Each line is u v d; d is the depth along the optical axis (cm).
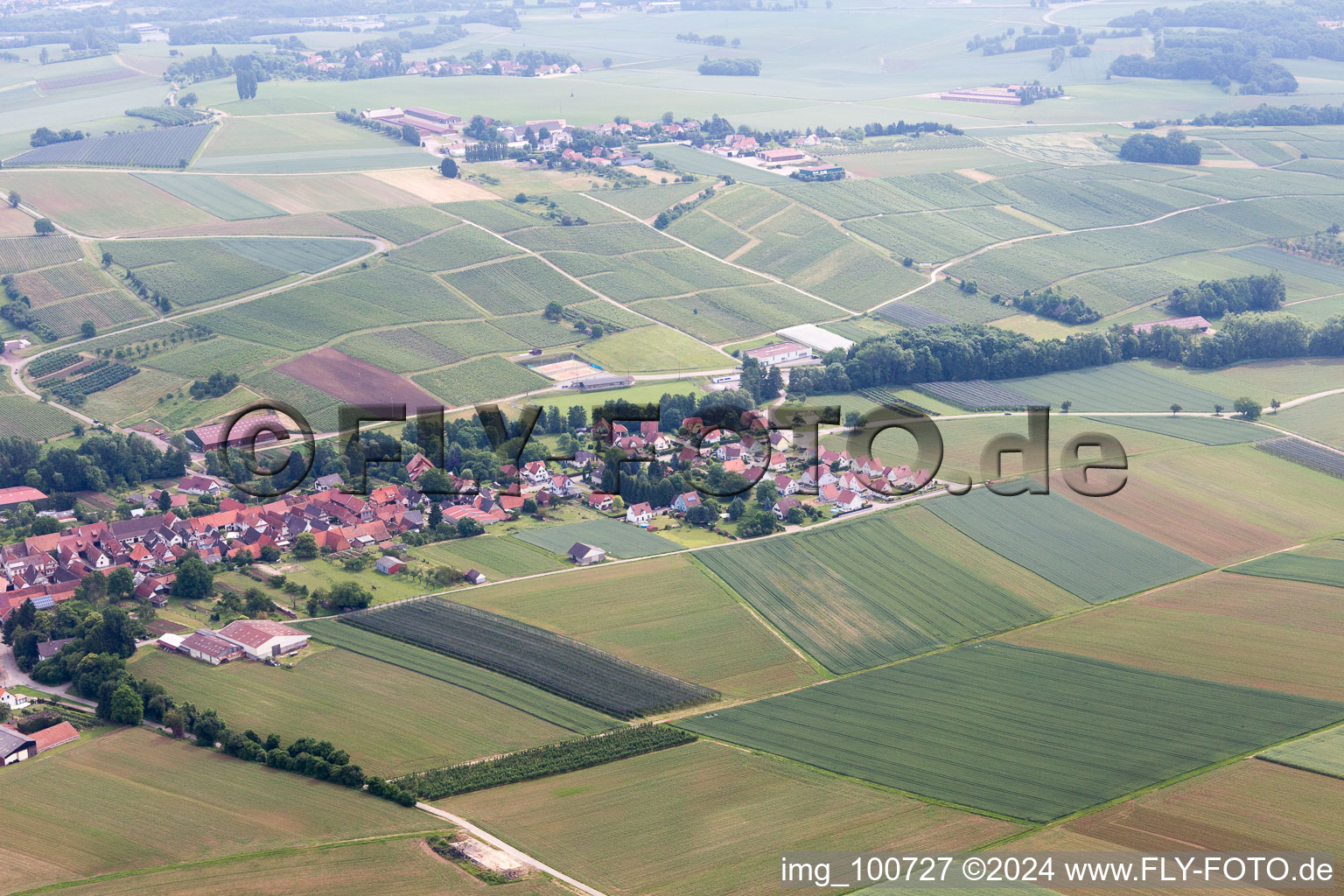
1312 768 15362
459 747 15962
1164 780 15212
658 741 16150
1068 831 14088
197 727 16162
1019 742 16175
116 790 14938
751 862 13500
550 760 15625
